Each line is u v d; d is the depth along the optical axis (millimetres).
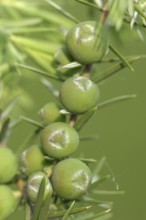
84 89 161
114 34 208
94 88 162
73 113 164
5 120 176
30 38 221
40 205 156
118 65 168
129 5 158
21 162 167
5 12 226
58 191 158
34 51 220
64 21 222
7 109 190
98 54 162
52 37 220
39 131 180
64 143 161
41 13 223
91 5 167
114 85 386
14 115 234
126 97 176
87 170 158
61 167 158
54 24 222
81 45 161
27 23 220
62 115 169
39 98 340
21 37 221
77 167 157
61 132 161
